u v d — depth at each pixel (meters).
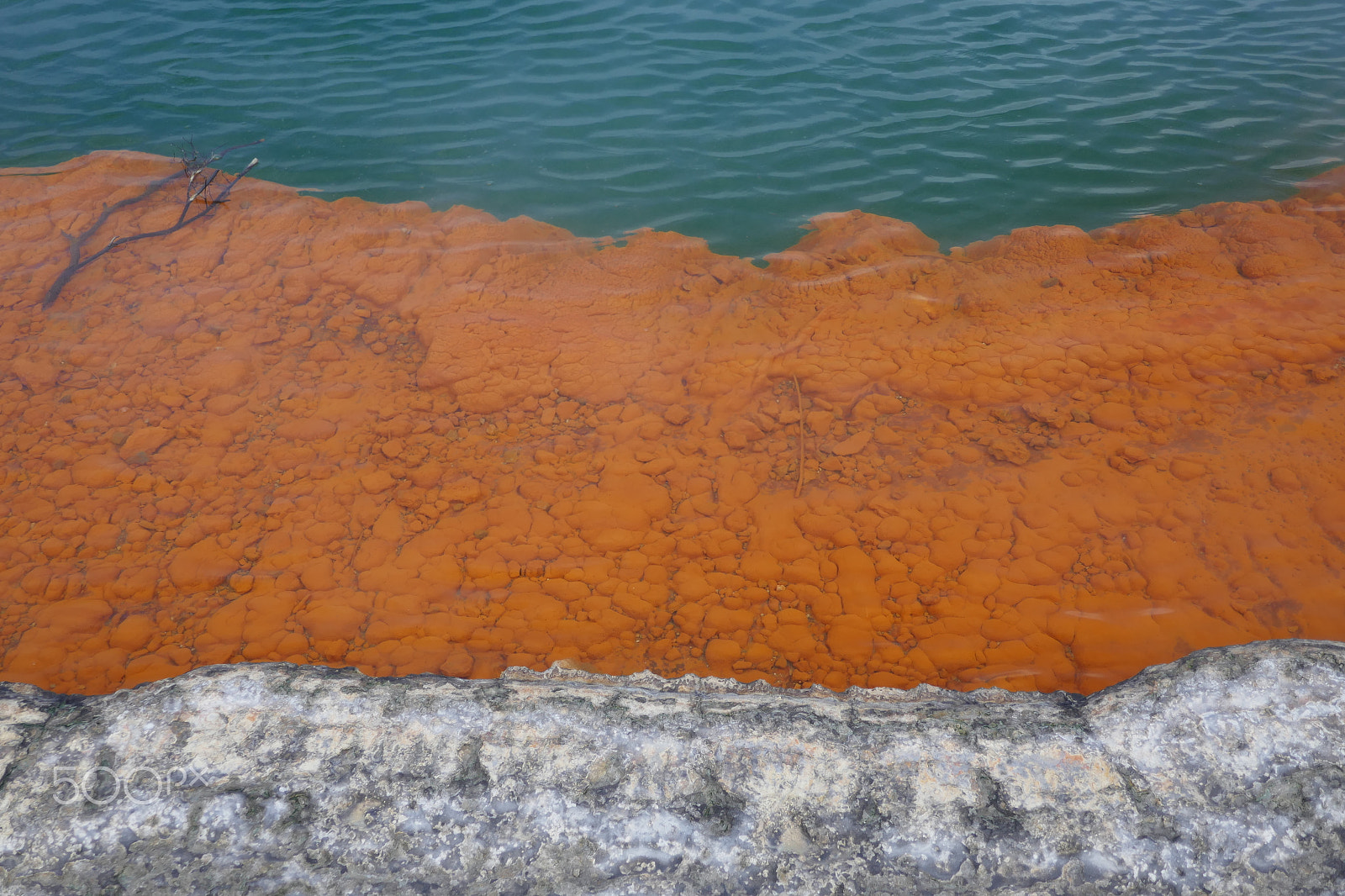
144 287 5.39
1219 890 1.89
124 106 7.25
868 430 4.27
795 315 5.15
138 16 8.77
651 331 5.06
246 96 7.42
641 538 3.74
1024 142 6.57
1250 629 3.17
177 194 6.27
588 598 3.47
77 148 6.71
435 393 4.60
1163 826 2.00
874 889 1.95
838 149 6.61
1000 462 4.01
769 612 3.39
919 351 4.79
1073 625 3.24
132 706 2.38
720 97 7.28
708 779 2.18
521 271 5.57
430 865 2.00
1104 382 4.45
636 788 2.16
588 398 4.55
